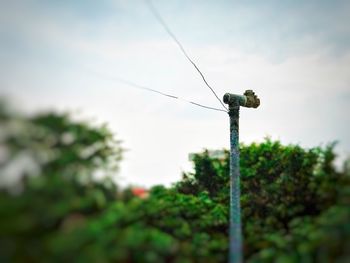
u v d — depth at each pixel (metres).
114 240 3.44
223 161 7.27
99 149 3.80
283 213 5.41
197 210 5.45
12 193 2.98
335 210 4.04
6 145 2.94
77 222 3.30
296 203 5.45
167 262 4.12
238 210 5.38
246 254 4.93
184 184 7.28
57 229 3.24
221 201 6.70
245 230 5.45
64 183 3.25
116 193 4.11
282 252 4.27
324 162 5.33
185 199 5.48
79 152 3.51
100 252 3.16
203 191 6.90
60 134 3.37
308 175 5.64
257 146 6.81
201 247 4.63
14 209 2.85
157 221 4.59
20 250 2.86
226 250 4.89
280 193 5.79
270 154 6.56
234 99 6.48
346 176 4.67
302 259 3.87
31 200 2.98
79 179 3.49
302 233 4.30
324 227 3.94
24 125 3.03
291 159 6.04
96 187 3.80
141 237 3.74
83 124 3.58
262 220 5.66
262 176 6.45
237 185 5.75
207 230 5.37
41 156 3.18
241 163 6.79
